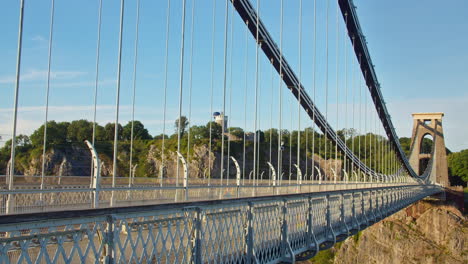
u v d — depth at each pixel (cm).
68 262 622
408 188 4591
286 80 3130
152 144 5925
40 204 1416
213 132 7050
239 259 1041
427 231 5978
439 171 8662
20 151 4228
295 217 1391
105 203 1691
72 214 630
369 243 5866
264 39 2661
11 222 560
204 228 905
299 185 2002
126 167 5278
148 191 1972
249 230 1084
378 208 2869
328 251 5994
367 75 4369
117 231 697
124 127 6419
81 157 4572
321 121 3741
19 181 1805
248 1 2486
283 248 1280
